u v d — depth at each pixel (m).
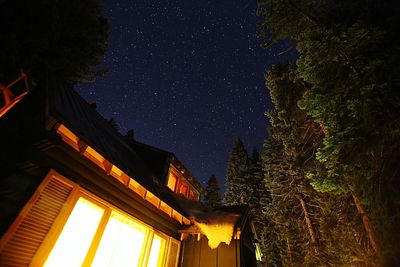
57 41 8.41
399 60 4.59
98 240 4.05
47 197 3.27
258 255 12.54
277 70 15.77
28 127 3.22
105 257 4.28
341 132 4.91
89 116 5.42
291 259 16.25
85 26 8.98
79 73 9.76
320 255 12.47
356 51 5.25
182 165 10.58
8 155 3.10
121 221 4.84
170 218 6.61
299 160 12.68
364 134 4.84
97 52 9.81
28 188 3.08
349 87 5.15
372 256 6.82
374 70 4.75
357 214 8.20
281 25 8.00
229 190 29.75
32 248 2.98
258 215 24.11
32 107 3.54
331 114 5.35
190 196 11.68
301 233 16.05
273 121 17.98
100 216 4.23
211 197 32.38
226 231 6.99
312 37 5.90
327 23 6.93
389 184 5.37
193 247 7.24
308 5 7.44
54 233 3.28
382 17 5.79
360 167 4.93
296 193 16.38
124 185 4.80
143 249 5.28
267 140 24.20
